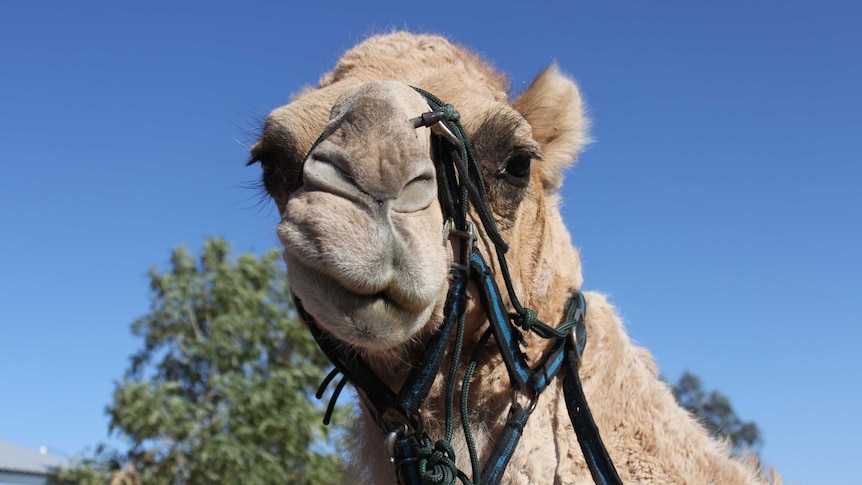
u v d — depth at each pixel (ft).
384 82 9.66
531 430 11.45
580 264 13.50
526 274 12.01
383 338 8.96
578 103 14.03
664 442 12.39
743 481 12.59
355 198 8.83
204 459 42.32
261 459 43.57
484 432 11.29
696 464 12.40
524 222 12.09
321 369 47.85
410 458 10.25
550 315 12.42
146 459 43.32
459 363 10.85
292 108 11.53
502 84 13.98
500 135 11.32
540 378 11.46
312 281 8.90
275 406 44.52
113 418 43.34
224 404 44.96
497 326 10.72
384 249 8.73
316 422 44.57
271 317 47.42
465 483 10.14
